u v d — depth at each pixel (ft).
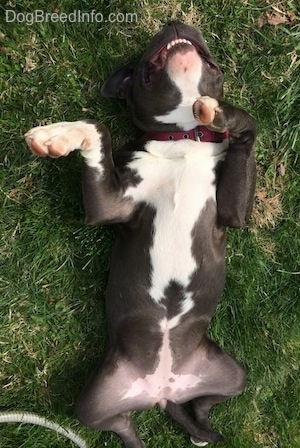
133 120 3.84
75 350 4.17
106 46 3.99
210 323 4.28
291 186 4.32
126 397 3.90
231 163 3.57
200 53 3.55
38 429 4.16
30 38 3.88
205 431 4.14
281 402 4.43
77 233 4.06
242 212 3.63
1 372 4.11
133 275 3.67
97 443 4.23
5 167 3.93
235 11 4.13
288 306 4.37
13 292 4.03
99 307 4.15
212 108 3.25
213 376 3.99
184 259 3.61
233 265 4.29
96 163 3.36
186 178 3.59
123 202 3.59
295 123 4.23
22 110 3.90
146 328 3.77
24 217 3.99
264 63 4.19
